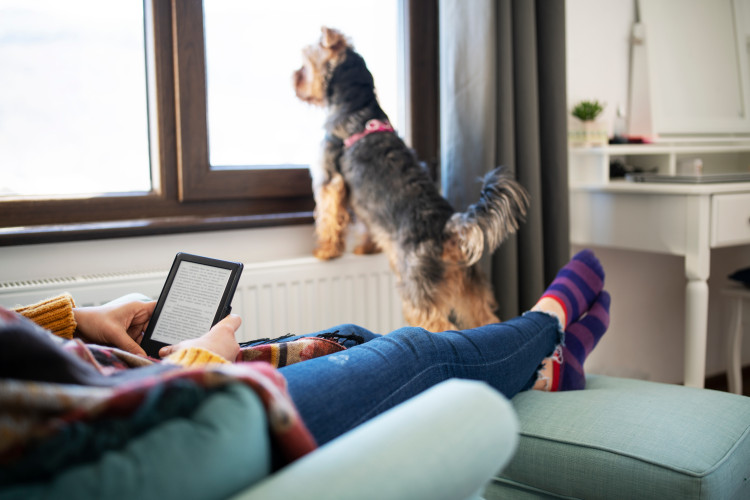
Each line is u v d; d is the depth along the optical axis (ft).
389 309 6.75
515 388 3.69
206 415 1.61
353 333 3.69
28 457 1.44
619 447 3.21
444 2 6.53
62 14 5.51
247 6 6.38
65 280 5.04
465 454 1.72
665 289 8.74
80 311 3.15
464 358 3.25
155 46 5.84
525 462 3.43
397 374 2.77
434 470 1.63
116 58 5.80
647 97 7.93
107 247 5.53
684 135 8.14
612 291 8.29
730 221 6.24
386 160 6.03
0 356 1.51
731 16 8.77
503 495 3.58
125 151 5.92
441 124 6.73
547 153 6.84
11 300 4.73
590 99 7.84
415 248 5.75
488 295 6.00
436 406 1.83
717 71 8.55
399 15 7.38
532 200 6.66
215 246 6.11
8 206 5.29
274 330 5.99
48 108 5.51
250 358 2.97
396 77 7.46
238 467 1.59
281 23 6.61
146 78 5.96
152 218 5.98
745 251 9.24
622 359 8.49
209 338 2.78
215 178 6.23
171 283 3.31
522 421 3.57
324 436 2.36
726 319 9.14
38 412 1.49
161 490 1.45
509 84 6.45
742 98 8.80
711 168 8.61
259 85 6.53
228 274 3.22
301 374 2.51
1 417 1.42
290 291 6.06
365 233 6.60
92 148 5.74
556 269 6.89
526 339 3.80
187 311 3.21
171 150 6.03
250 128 6.52
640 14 8.02
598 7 7.83
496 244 5.35
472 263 5.62
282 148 6.74
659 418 3.45
